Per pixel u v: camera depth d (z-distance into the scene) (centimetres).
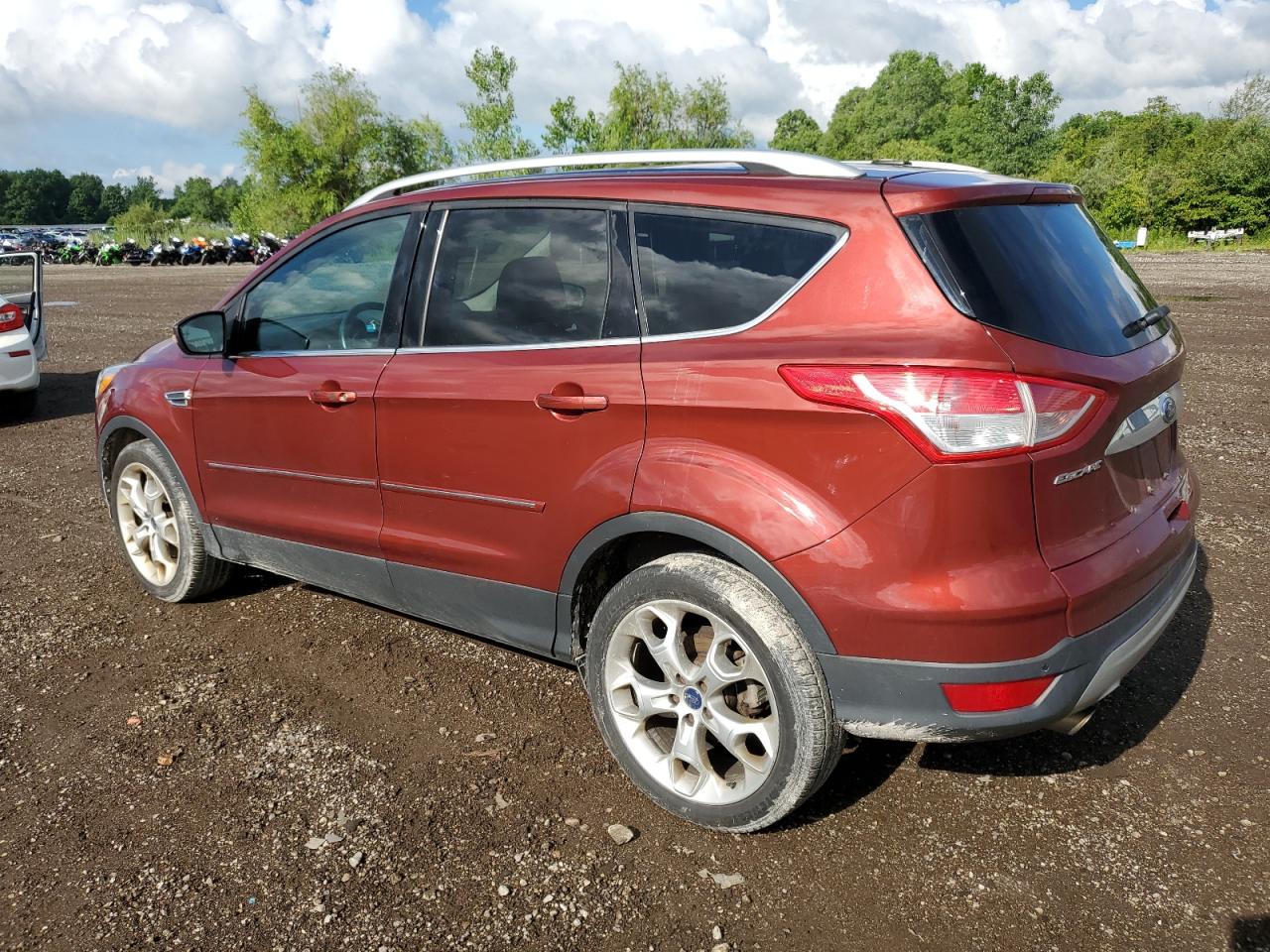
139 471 430
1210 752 301
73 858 260
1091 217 288
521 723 326
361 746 313
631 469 254
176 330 379
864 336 224
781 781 245
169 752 312
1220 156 4628
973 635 217
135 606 431
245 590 448
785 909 237
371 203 347
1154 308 280
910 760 300
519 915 236
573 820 273
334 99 4588
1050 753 303
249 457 371
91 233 6262
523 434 279
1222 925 229
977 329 216
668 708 266
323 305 348
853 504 223
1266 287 1870
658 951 224
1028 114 9144
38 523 556
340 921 235
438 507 309
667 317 259
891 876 248
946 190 233
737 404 235
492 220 302
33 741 320
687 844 262
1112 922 230
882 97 11356
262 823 273
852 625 226
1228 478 589
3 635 402
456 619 323
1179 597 267
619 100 3831
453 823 272
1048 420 216
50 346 1327
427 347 312
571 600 283
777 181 253
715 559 250
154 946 228
